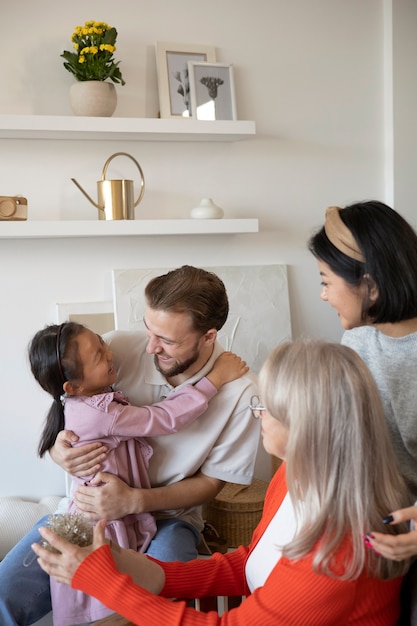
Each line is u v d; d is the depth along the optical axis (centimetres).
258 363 309
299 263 320
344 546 120
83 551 136
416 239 151
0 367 286
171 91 291
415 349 152
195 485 197
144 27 292
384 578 124
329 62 317
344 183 324
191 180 304
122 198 277
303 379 121
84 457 184
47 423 199
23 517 270
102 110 274
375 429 121
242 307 308
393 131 322
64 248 289
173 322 180
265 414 132
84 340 186
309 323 322
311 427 120
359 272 150
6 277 284
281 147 314
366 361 162
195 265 305
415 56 322
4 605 177
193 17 298
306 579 121
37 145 284
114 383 203
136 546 187
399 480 125
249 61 307
